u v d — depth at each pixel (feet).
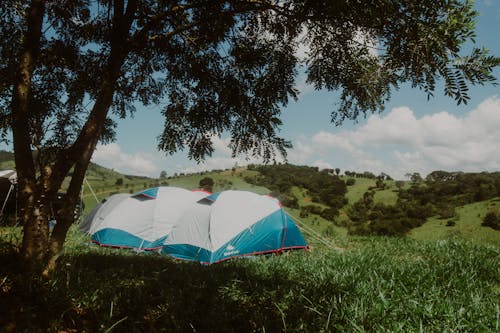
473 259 19.08
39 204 13.17
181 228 28.91
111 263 19.60
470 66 8.53
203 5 13.93
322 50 15.08
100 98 14.26
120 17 14.82
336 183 556.10
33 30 14.10
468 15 8.45
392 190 523.70
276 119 17.04
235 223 27.58
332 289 13.91
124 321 10.77
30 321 9.75
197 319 11.36
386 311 11.66
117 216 32.07
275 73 16.51
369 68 11.56
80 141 13.79
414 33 9.10
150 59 18.79
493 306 12.31
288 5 12.31
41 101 16.35
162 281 15.57
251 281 15.79
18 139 13.47
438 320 11.08
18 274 11.71
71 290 11.78
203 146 18.83
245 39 16.62
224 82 17.70
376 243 30.89
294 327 10.95
